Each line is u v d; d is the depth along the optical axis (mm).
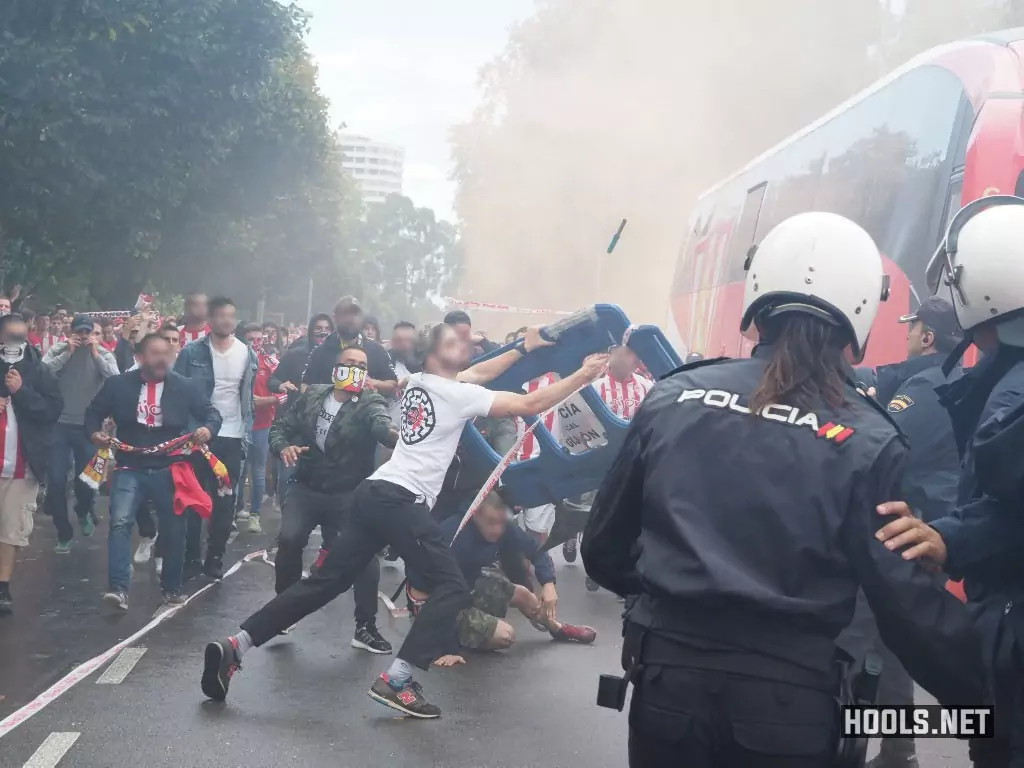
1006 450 3158
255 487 13789
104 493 16750
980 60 9305
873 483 2775
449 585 6449
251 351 11156
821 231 2979
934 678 2859
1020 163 8750
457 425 6527
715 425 2877
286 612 6520
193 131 23266
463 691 6969
